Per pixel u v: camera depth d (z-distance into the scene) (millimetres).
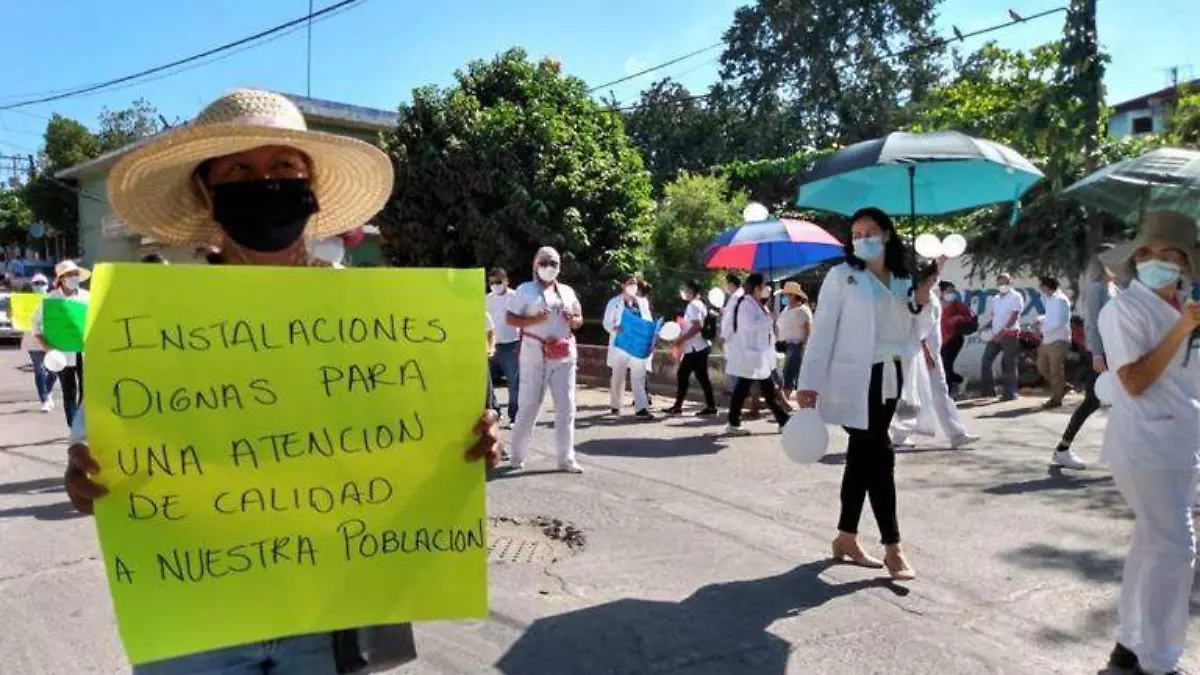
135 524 1795
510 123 17781
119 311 1798
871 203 7465
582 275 17891
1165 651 3623
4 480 7395
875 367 4762
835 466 7848
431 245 18172
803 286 20438
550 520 6035
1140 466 3562
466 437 1998
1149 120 34781
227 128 1867
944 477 7297
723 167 22141
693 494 6781
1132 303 3570
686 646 3979
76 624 4227
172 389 1823
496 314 10227
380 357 1958
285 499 1888
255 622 1856
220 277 1867
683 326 11812
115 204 2039
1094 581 4797
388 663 2037
